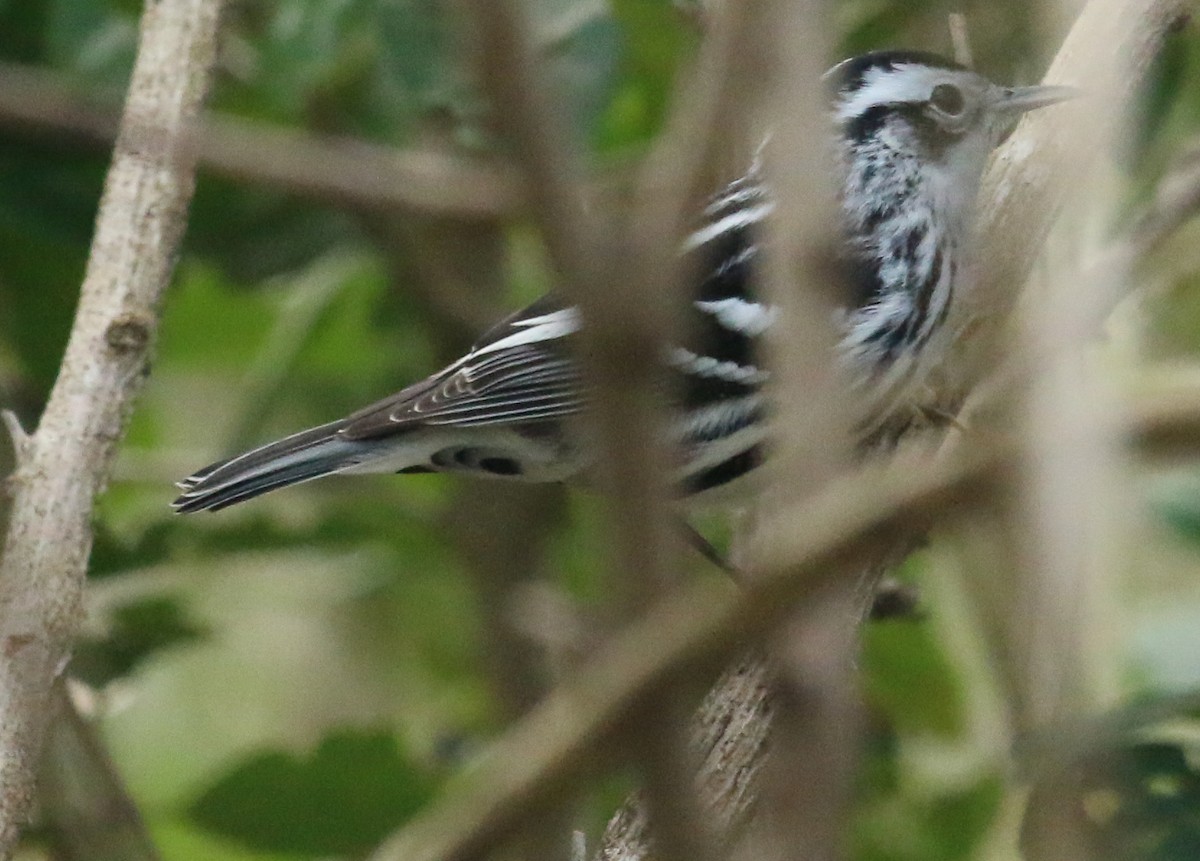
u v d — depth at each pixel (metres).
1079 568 4.66
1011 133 9.27
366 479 11.50
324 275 11.36
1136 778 6.28
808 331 2.68
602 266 2.33
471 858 2.80
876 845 9.48
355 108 10.25
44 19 9.90
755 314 8.74
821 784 2.68
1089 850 5.26
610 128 10.52
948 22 10.46
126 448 11.61
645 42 10.23
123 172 7.25
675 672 2.49
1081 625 5.04
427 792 9.85
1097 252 7.72
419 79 8.91
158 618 9.80
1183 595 9.10
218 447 11.57
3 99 4.15
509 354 8.92
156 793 11.70
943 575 10.08
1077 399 3.58
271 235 10.75
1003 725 8.62
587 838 9.04
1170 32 8.20
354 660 12.57
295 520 11.13
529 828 2.98
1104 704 6.34
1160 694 6.92
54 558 6.70
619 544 2.36
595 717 2.54
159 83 7.27
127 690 10.30
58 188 9.80
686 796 2.49
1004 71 10.45
